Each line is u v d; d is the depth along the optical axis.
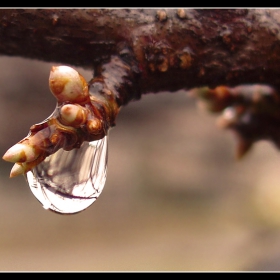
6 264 0.23
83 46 0.06
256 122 0.09
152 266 0.23
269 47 0.07
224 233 0.23
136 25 0.06
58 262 0.23
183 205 0.26
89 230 0.26
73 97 0.06
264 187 0.23
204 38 0.06
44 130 0.06
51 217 0.26
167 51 0.06
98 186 0.06
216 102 0.09
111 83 0.06
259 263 0.15
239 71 0.07
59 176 0.06
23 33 0.06
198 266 0.21
